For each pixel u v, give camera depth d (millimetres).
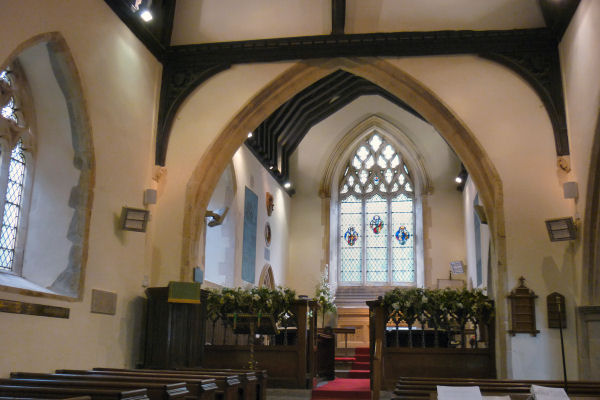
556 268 8789
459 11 9633
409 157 19266
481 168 9453
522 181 9133
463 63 9625
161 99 10031
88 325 7648
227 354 9883
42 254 7605
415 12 9711
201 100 10039
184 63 10156
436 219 18469
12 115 7523
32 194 7746
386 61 9781
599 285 8328
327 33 9867
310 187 19219
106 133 8297
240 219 14188
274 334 10500
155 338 8742
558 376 8477
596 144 7832
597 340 8211
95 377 5750
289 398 9617
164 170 9812
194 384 5668
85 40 7887
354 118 19297
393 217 19359
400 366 9273
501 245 9000
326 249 18750
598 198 8125
